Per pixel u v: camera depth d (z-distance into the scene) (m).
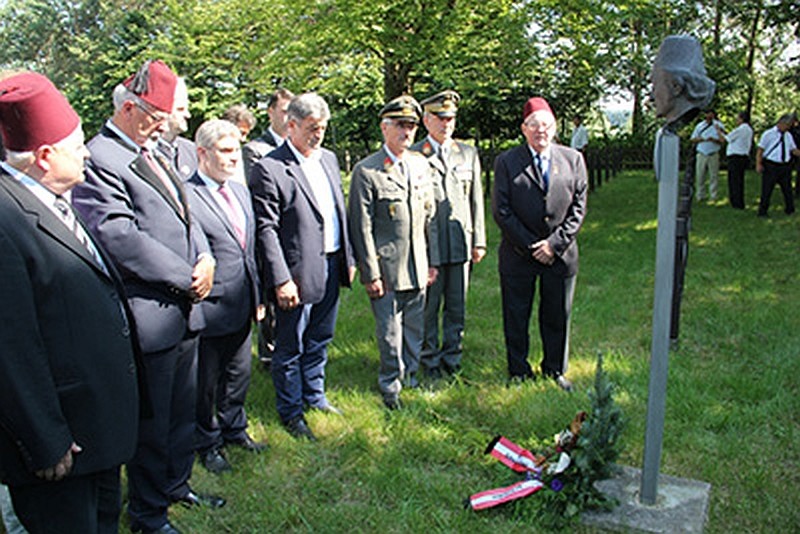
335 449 3.69
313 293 3.77
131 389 2.24
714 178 11.99
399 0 10.23
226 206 3.41
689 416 3.92
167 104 2.70
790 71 17.70
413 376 4.47
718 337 5.27
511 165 4.29
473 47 10.64
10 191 1.96
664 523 2.91
